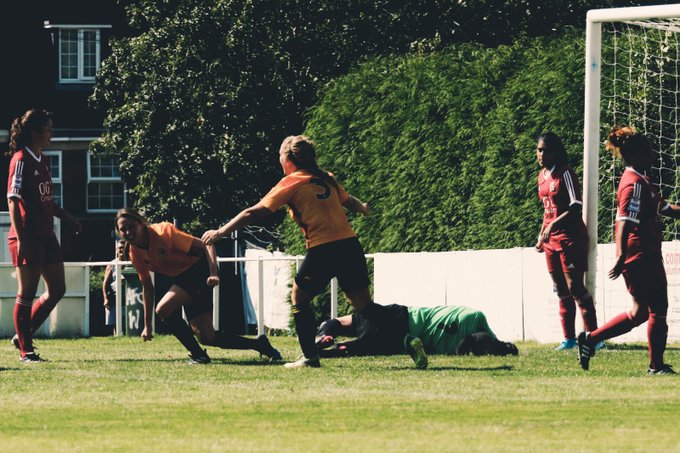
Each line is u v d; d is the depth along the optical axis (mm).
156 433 19594
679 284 40031
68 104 103000
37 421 21141
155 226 33438
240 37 70250
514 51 50281
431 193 51062
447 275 46438
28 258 34219
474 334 35562
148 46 72688
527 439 18547
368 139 54188
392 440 18547
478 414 21453
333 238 29766
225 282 59812
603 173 44625
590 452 17297
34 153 34312
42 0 103312
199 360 33562
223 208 71562
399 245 52500
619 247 27891
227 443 18422
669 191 44312
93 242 101812
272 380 27672
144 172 72188
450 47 54906
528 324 42781
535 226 46594
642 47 44969
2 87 102312
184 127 70875
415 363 30531
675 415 21219
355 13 72000
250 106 70375
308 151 30000
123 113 72500
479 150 49438
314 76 70812
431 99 51500
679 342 40000
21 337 34500
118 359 35406
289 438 18859
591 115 37594
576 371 29312
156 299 53312
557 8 75438
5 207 100562
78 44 103500
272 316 58750
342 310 53000
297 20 71688
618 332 28859
